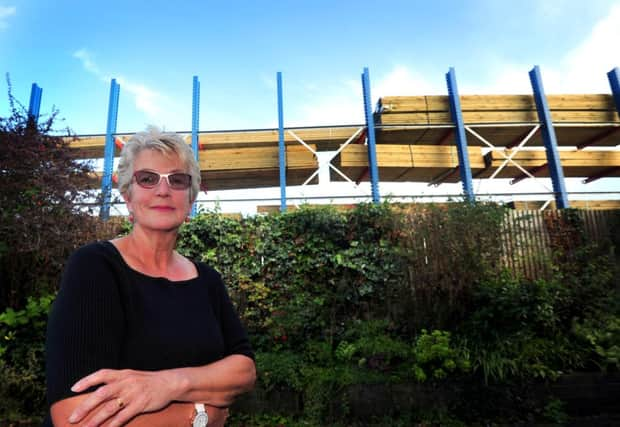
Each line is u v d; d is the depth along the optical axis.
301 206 8.12
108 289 1.07
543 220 7.91
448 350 4.97
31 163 5.15
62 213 5.29
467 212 6.77
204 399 1.12
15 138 5.23
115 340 1.04
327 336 6.48
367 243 7.39
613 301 6.49
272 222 7.61
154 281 1.24
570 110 10.88
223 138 10.78
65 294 1.02
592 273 7.10
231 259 7.38
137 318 1.11
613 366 5.27
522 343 5.35
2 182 5.02
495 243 6.68
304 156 10.63
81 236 5.55
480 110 10.79
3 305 5.16
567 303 6.50
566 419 4.71
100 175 9.70
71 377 0.91
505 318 5.45
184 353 1.15
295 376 5.11
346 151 10.53
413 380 4.97
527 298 5.51
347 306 7.05
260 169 10.70
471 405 4.80
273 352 6.24
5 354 4.42
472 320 5.58
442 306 6.18
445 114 10.74
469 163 10.17
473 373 4.94
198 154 10.23
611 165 11.16
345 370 5.17
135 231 1.33
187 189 1.40
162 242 1.33
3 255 5.00
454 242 6.48
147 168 1.33
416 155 10.62
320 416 4.75
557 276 7.01
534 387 4.92
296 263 7.38
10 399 4.23
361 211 7.50
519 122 10.61
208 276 1.50
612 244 7.84
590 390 4.96
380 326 6.26
